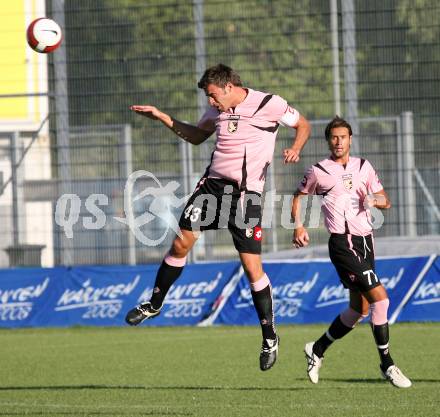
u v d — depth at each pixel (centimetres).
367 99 6066
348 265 3198
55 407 3030
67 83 6344
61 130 6212
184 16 6347
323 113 6141
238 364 4122
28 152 6231
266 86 6228
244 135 2655
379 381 3484
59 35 3331
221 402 3045
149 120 6275
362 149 5972
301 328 5519
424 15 6025
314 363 3331
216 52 6284
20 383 3700
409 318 5547
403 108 6038
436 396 3069
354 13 6072
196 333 5481
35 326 5991
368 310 3319
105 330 5803
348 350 4500
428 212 5906
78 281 6000
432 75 6016
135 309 2722
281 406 2916
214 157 2689
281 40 6216
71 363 4312
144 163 6106
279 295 5722
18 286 6059
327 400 3033
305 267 5725
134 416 2781
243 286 5806
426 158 5925
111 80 6341
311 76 6169
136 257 6116
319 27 6172
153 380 3697
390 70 6050
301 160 6009
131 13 6356
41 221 6294
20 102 7606
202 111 6278
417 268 5591
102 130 6147
